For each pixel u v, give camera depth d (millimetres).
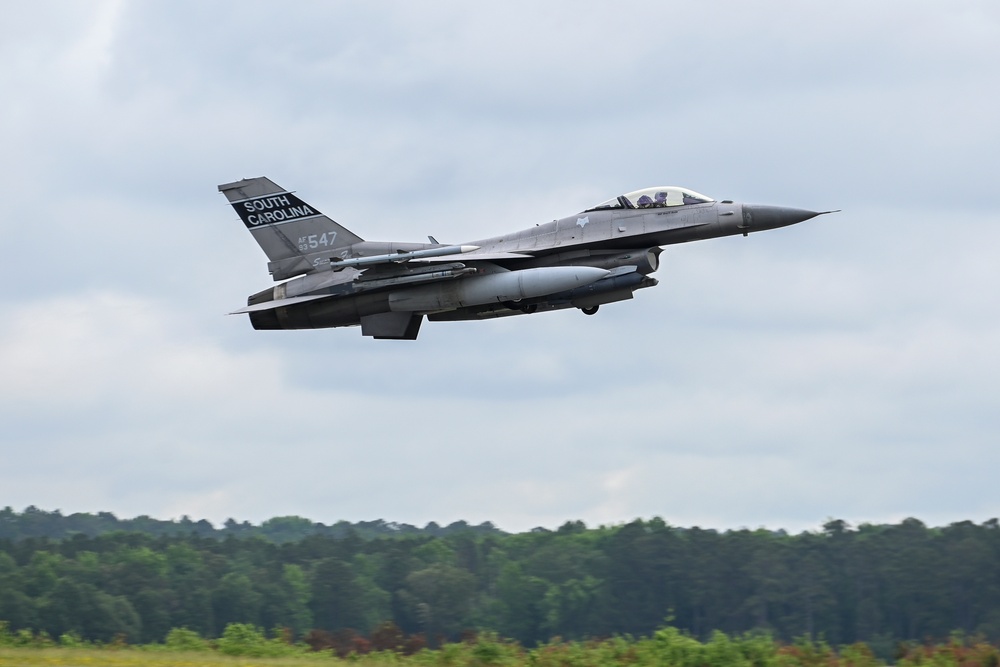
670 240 109438
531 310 112125
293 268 118062
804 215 107312
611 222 110250
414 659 81125
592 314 113188
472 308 113375
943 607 171125
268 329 117562
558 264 111250
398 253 111375
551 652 77562
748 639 76812
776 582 184125
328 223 117438
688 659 73938
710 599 185875
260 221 118688
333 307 114125
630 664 74188
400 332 112812
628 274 108688
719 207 108375
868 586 180000
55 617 179750
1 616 178125
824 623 180000
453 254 107688
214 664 73312
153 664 72062
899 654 79375
